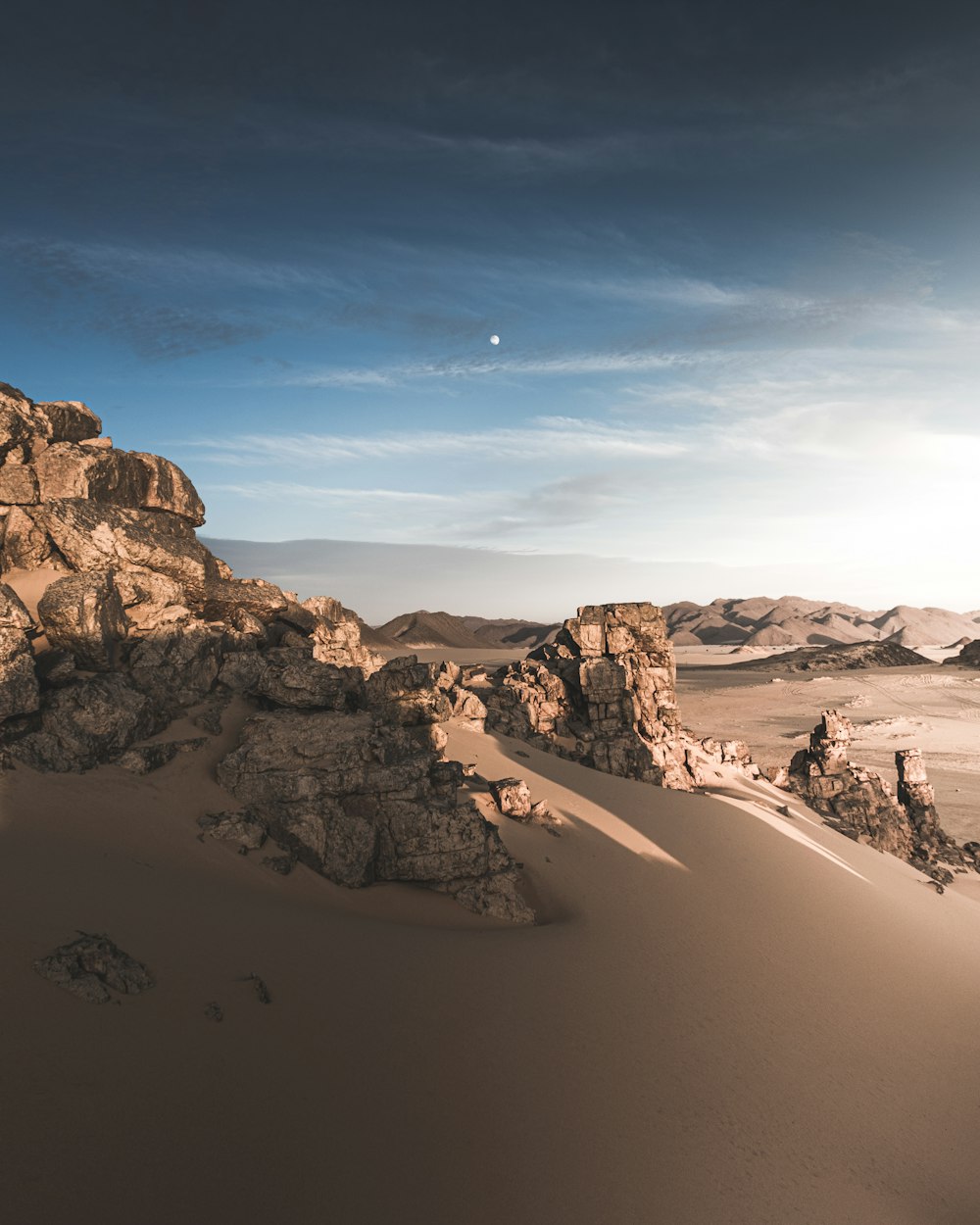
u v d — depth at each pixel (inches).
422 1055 593.0
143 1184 397.7
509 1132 550.0
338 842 886.4
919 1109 784.9
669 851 1256.2
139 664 971.9
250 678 1072.2
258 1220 407.8
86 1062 453.1
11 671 795.4
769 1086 730.8
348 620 1558.8
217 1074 488.7
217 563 1317.7
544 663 2082.9
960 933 1423.5
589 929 936.9
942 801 3255.4
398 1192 463.8
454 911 919.7
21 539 1027.9
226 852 805.9
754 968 957.8
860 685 7864.2
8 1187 364.2
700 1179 577.9
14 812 710.5
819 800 2274.9
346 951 697.0
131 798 812.0
